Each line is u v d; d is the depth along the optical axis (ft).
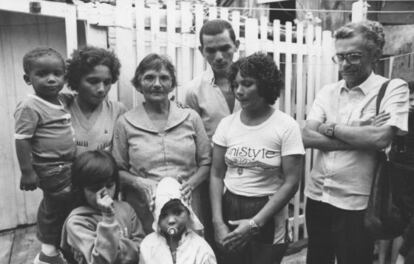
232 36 8.65
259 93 7.30
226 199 7.88
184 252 6.85
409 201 7.83
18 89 13.57
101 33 9.86
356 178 7.98
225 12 12.05
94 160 7.00
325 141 8.08
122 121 8.02
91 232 6.75
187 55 10.94
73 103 8.20
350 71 7.83
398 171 7.90
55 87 7.55
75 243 6.72
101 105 8.30
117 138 8.06
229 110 8.99
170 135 7.95
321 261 8.95
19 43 13.44
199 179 8.11
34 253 12.41
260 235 7.63
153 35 10.34
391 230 7.68
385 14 18.60
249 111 7.61
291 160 7.31
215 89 8.94
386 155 8.59
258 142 7.42
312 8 20.65
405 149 8.52
